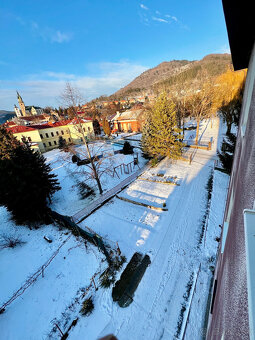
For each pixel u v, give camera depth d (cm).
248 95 282
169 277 714
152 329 575
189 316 586
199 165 1656
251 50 284
